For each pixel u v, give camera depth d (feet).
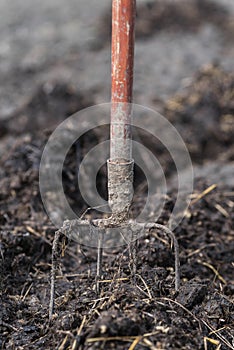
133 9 7.07
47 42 25.99
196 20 26.73
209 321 7.89
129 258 8.59
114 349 6.63
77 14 29.60
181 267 9.34
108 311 7.04
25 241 9.86
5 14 30.66
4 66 23.62
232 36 25.43
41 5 31.73
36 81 21.95
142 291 7.68
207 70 18.17
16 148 12.64
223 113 16.83
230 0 29.48
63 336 7.22
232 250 10.40
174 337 6.98
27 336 7.81
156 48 24.25
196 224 10.80
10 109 19.69
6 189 11.70
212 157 15.72
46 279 9.37
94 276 8.97
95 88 20.11
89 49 24.80
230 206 11.59
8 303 8.54
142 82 20.56
